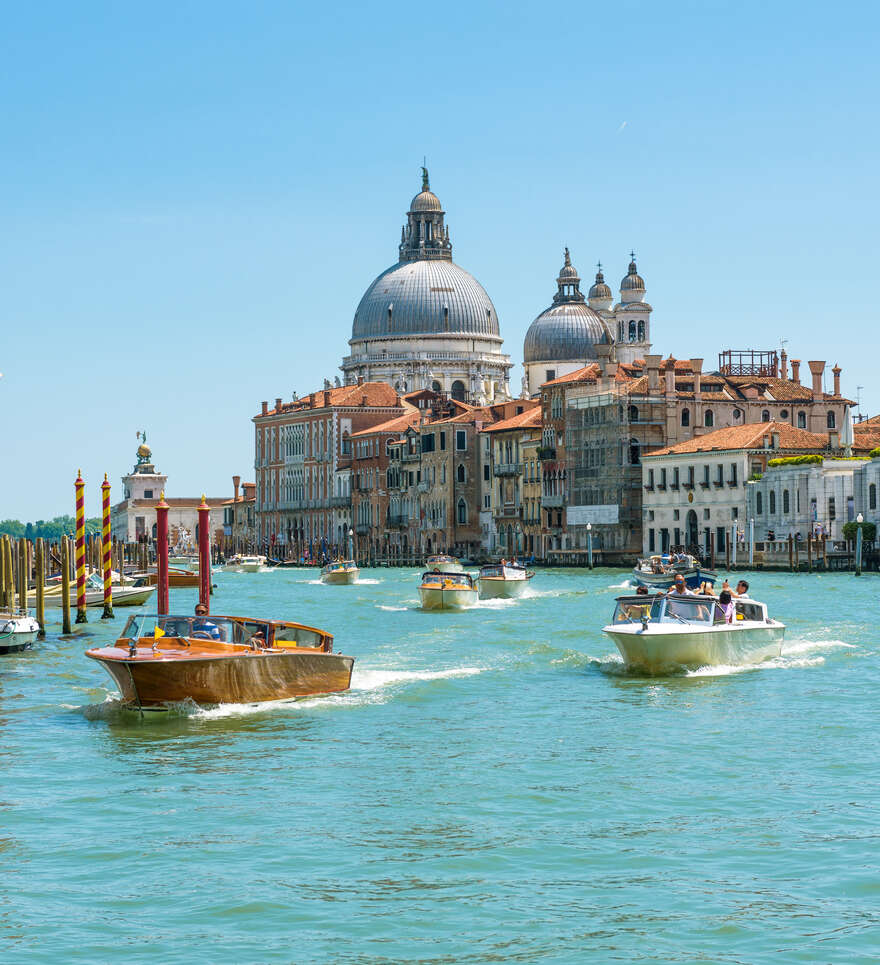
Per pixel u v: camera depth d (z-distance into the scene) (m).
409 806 37.97
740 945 27.86
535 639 79.50
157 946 27.98
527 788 39.78
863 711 51.31
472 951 27.69
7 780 41.41
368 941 28.17
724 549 185.12
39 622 84.94
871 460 158.12
